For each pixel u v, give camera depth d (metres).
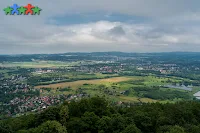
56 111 124.88
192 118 119.56
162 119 115.75
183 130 101.50
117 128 110.62
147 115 120.56
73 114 129.75
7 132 111.62
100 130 111.75
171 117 117.00
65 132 108.94
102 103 137.12
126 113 134.25
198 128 107.44
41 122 121.12
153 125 116.88
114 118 114.88
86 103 135.62
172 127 103.44
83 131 114.06
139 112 123.75
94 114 119.44
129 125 106.25
